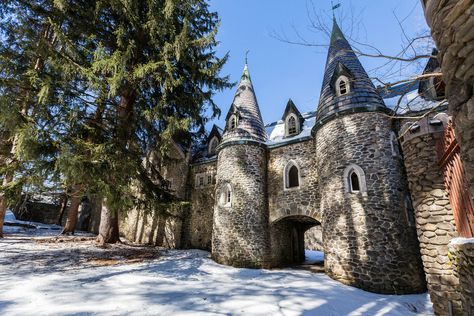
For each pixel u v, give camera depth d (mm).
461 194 4602
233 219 12539
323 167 11180
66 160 7285
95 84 8695
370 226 9180
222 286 7395
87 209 24828
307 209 12312
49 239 13180
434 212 5594
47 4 10070
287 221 14578
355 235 9336
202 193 16750
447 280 5168
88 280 6758
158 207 11273
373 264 8766
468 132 2303
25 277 6609
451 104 2488
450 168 5078
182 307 5289
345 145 10508
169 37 11711
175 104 12633
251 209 12656
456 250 4297
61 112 8359
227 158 13812
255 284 7977
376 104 10523
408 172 6383
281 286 7855
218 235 12656
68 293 5570
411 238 9070
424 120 6133
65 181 8188
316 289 7637
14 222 19219
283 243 13750
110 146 8992
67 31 10422
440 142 5527
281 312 5406
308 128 14391
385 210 9211
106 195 8414
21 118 7348
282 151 14039
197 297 6070
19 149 6844
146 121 11055
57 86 8164
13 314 4344
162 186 12992
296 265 13578
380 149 9961
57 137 7777
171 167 18234
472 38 2170
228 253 11992
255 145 13961
